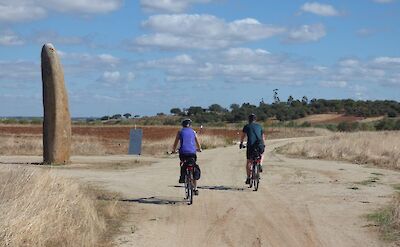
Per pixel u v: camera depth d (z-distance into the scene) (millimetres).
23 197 9766
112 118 109562
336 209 12711
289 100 137625
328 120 118875
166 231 10273
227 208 12844
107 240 9453
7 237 7977
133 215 11859
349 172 21594
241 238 9734
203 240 9570
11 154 30250
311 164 25547
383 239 9602
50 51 23516
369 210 12562
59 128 23594
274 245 9227
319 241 9516
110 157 29391
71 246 8492
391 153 28391
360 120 116125
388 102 135250
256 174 15930
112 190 15578
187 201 13844
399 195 15031
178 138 13773
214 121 113562
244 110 120875
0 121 86750
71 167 22641
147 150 35406
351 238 9719
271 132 76875
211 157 30562
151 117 113688
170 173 20906
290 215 11945
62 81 23750
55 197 10406
